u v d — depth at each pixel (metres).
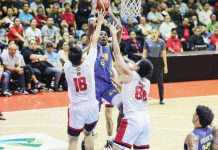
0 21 13.88
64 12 15.55
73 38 13.62
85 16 15.99
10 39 13.72
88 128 6.70
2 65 12.20
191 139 4.66
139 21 16.39
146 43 11.54
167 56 14.99
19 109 11.02
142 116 6.09
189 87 14.30
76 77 6.41
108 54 7.47
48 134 8.86
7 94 12.48
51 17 15.13
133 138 6.05
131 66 6.40
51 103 11.70
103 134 8.88
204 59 15.52
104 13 6.78
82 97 6.47
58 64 13.32
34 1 15.64
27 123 9.71
